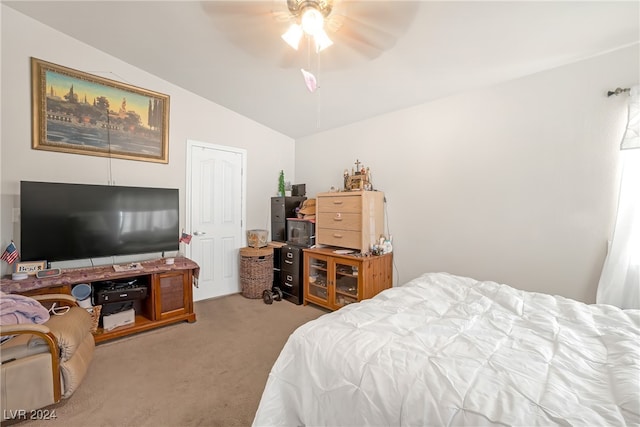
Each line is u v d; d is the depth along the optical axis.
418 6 1.61
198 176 3.31
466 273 2.52
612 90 1.82
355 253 2.90
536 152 2.12
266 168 3.96
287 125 3.80
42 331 1.49
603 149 1.85
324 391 1.01
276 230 3.84
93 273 2.32
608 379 0.87
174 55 2.53
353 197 2.88
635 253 1.70
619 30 1.63
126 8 2.02
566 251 2.01
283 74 2.59
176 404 1.62
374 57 2.14
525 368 0.91
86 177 2.58
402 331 1.18
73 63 2.47
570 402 0.75
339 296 2.98
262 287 3.51
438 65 2.16
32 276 2.16
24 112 2.28
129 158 2.80
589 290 1.92
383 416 0.85
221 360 2.09
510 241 2.26
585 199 1.92
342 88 2.67
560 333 1.17
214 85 3.00
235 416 1.54
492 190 2.35
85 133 2.56
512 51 1.91
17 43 2.23
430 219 2.75
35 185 2.19
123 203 2.60
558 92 2.02
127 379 1.85
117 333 2.34
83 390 1.73
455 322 1.26
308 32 1.64
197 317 2.89
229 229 3.62
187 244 3.24
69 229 2.33
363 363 0.97
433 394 0.81
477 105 2.43
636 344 1.02
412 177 2.88
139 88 2.82
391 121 3.05
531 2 1.48
